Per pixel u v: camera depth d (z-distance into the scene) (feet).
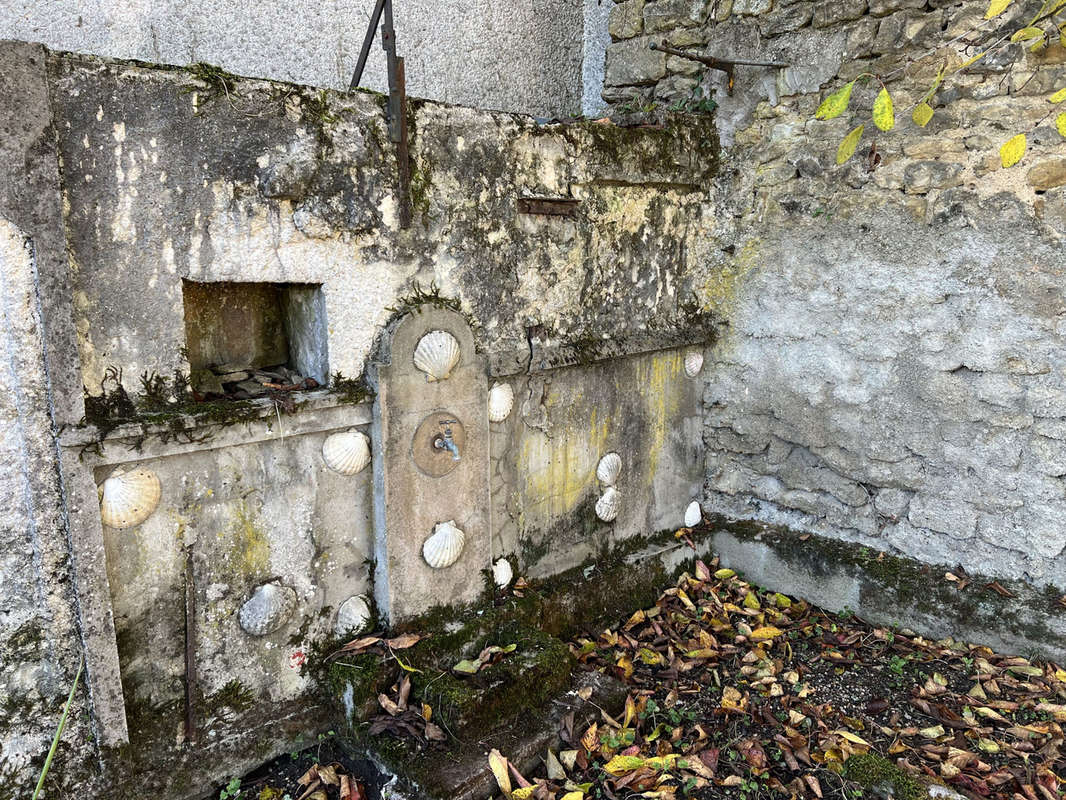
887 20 10.14
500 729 8.25
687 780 7.95
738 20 11.53
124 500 6.72
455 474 8.96
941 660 10.16
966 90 9.73
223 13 10.08
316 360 8.18
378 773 7.84
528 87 13.94
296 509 7.98
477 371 9.02
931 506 10.79
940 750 8.40
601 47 14.52
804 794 7.80
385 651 8.40
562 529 10.82
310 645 8.30
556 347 10.14
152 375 6.91
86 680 6.76
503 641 9.29
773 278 11.76
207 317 8.03
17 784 6.53
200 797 7.60
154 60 9.58
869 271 10.80
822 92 10.87
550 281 10.00
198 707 7.53
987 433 10.14
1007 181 9.54
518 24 13.56
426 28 12.11
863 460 11.27
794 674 9.93
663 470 12.31
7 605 6.32
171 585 7.21
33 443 6.22
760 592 12.30
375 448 8.34
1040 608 9.82
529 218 9.55
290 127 7.31
